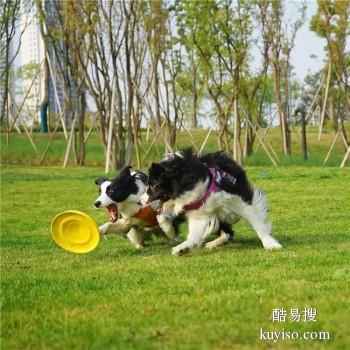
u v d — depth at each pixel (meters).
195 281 6.51
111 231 9.36
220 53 26.61
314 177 21.05
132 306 5.60
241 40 26.14
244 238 10.22
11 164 29.53
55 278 7.12
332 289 5.93
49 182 21.66
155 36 26.50
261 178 21.14
